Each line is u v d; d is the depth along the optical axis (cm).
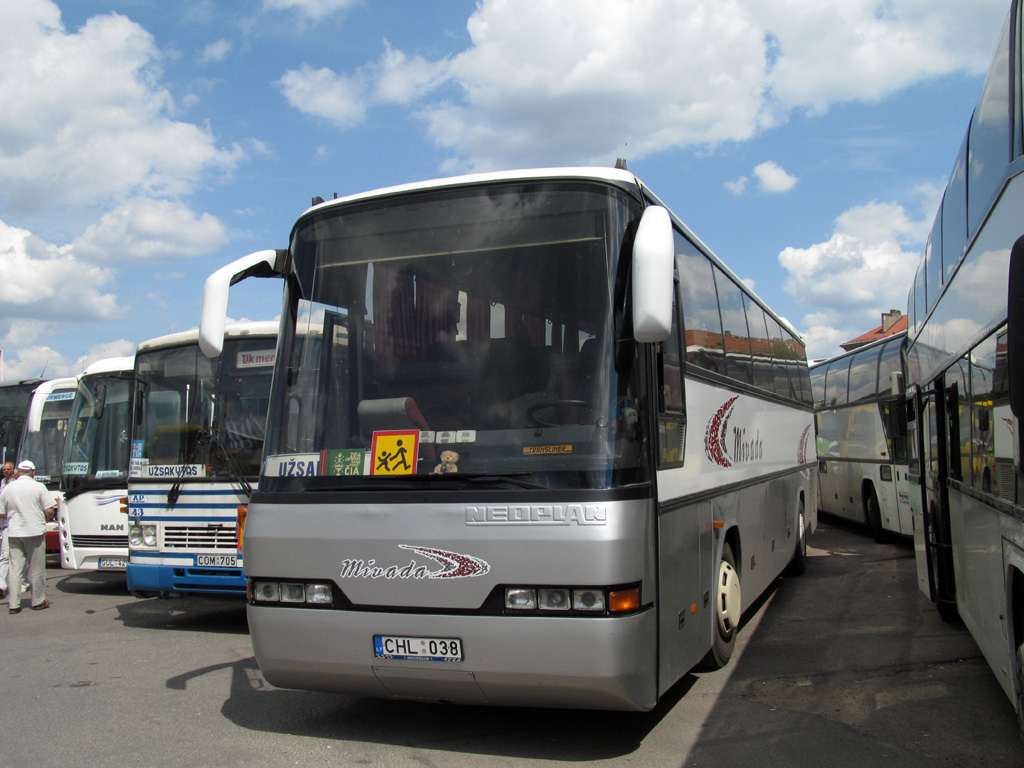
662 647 489
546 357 490
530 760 493
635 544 455
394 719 576
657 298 433
